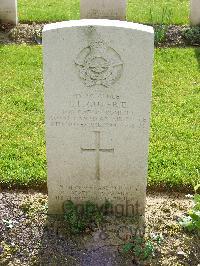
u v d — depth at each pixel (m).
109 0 4.84
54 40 2.14
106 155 2.36
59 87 2.22
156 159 2.83
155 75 3.85
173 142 2.99
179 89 3.65
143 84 2.21
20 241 2.30
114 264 2.21
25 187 2.66
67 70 2.19
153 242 2.31
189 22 4.88
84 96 2.24
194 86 3.70
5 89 3.59
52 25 2.16
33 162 2.79
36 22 5.00
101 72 2.19
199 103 3.45
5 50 4.22
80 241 2.31
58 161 2.37
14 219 2.42
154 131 3.10
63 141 2.33
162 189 2.68
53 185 2.42
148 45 2.14
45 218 2.43
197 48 4.36
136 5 5.59
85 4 4.88
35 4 5.54
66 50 2.16
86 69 2.19
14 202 2.54
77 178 2.41
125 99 2.24
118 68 2.19
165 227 2.40
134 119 2.28
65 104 2.25
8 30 4.73
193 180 2.66
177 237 2.35
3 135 3.05
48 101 2.25
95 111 2.27
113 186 2.42
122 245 2.29
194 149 2.94
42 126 3.16
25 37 4.61
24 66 3.96
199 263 2.23
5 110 3.32
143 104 2.25
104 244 2.29
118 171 2.39
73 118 2.28
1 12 4.77
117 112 2.27
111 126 2.30
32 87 3.64
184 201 2.60
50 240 2.31
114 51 2.16
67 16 5.16
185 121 3.22
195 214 2.33
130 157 2.36
